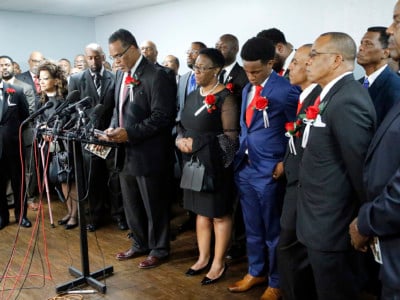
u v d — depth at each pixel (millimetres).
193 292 2521
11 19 6535
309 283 2061
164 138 2797
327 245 1668
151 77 2684
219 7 5332
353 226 1436
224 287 2576
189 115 2570
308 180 1718
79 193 2529
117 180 3617
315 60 1693
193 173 2504
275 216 2338
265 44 2199
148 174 2729
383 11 3795
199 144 2438
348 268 1711
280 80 2260
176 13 5918
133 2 6020
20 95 3787
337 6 4141
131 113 2717
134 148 2707
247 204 2432
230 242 2781
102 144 2377
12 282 2705
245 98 2396
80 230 2586
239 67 3357
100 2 5977
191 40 5793
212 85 2523
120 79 2867
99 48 3559
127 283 2648
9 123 3654
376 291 2096
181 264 2902
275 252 2336
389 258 1225
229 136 2439
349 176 1621
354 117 1547
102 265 2908
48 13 6844
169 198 2934
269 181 2287
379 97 2236
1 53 6500
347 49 1658
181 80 3963
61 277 2762
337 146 1634
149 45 4223
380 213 1196
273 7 4730
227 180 2531
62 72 3529
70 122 2410
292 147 1971
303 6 4434
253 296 2453
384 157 1256
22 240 3441
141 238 3000
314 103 1817
